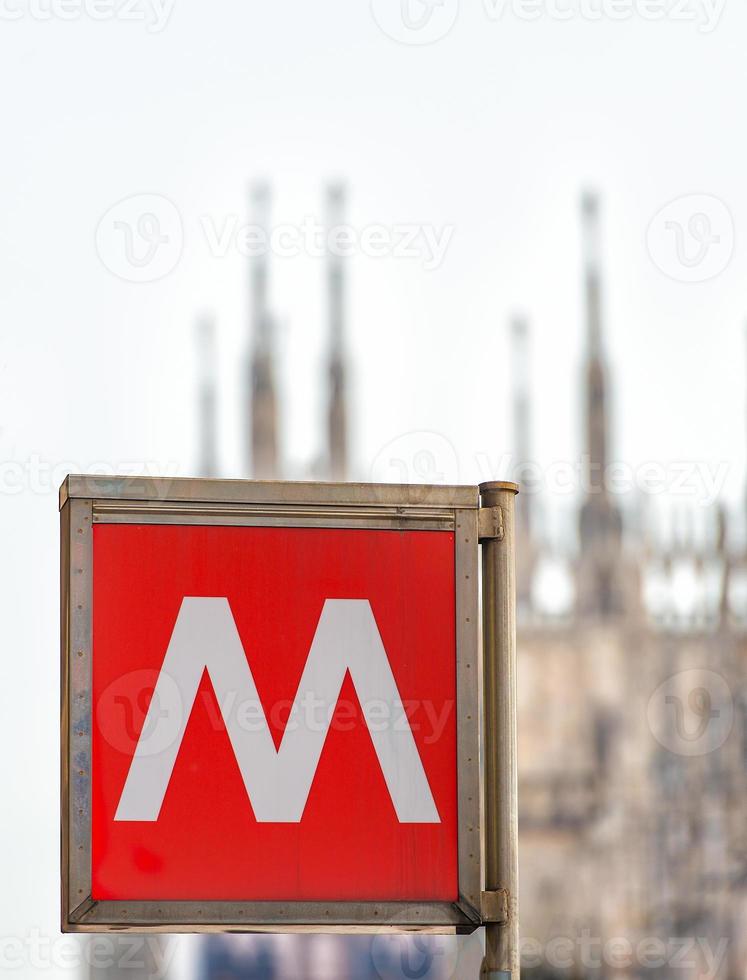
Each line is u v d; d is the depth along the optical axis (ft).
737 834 249.75
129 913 31.50
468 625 33.83
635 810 259.19
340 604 33.37
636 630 262.47
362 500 33.78
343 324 187.52
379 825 32.83
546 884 257.14
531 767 262.67
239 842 32.19
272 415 181.88
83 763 31.81
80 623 32.19
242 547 33.09
